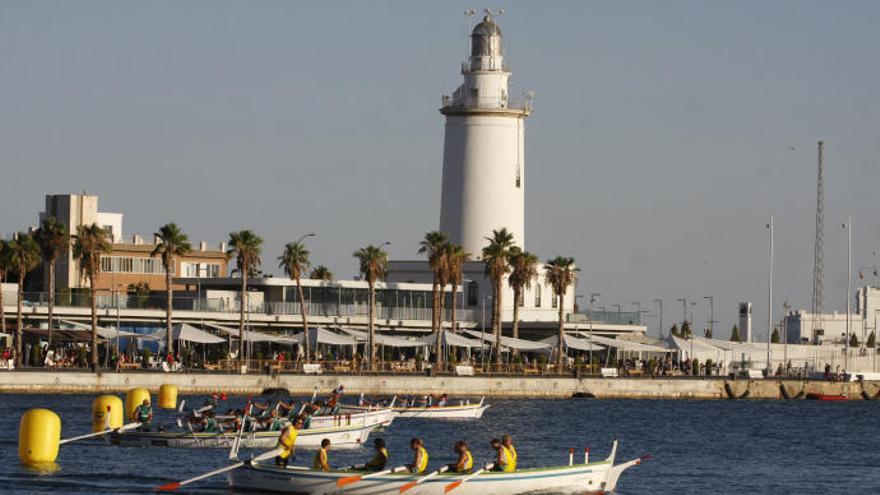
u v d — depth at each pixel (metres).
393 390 150.88
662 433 121.75
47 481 78.88
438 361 164.12
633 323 197.00
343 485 72.44
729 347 189.00
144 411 94.88
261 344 174.75
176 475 81.25
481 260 190.88
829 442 117.88
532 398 159.50
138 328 168.62
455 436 110.75
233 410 96.75
